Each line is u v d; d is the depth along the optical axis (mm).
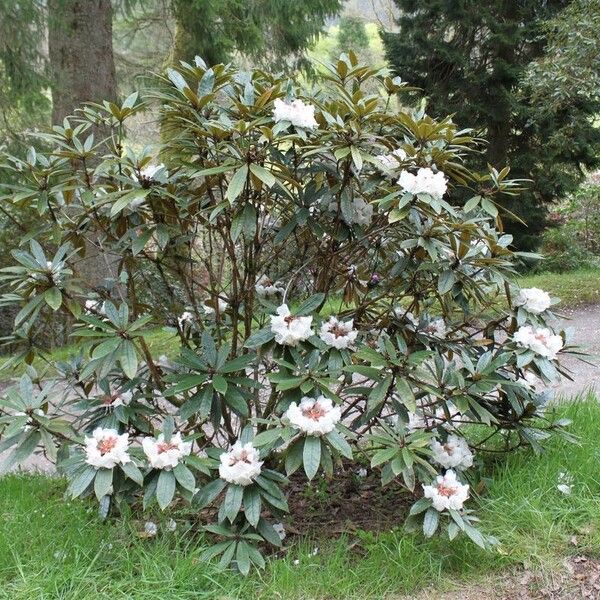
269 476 2180
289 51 8602
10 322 7680
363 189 2551
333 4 7965
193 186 2598
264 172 2109
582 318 7109
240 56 8445
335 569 2178
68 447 2463
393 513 2660
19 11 5824
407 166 2426
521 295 2666
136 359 2148
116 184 2568
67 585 2068
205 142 2363
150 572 2100
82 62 6453
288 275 2900
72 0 6355
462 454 2508
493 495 2572
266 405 2723
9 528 2396
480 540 2080
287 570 2137
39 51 6234
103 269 5512
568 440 2807
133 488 2227
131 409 2490
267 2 7625
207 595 2029
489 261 2428
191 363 2348
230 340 3061
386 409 3111
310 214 2543
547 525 2408
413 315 2904
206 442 2699
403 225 2527
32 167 2441
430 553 2230
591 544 2357
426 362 2561
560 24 7402
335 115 2459
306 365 2260
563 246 11422
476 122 10047
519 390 2617
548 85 7387
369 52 15711
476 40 10133
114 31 8703
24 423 2225
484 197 2607
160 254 2689
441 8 9828
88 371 2232
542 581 2213
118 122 2557
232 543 2178
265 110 2398
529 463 2785
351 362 2367
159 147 2381
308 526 2570
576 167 10375
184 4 7273
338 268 2729
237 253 2930
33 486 2947
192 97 2312
